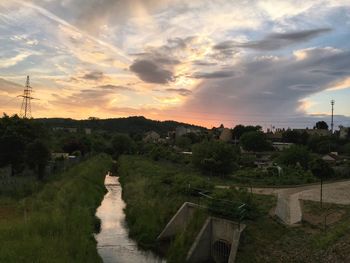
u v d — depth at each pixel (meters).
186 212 28.94
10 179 39.91
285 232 23.06
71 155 82.06
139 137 153.25
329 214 25.50
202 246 24.91
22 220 25.38
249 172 50.28
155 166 59.12
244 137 112.12
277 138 142.38
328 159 76.94
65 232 23.30
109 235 29.94
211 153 49.41
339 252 18.55
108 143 115.62
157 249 26.95
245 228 23.73
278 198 31.03
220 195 27.11
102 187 50.44
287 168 52.00
